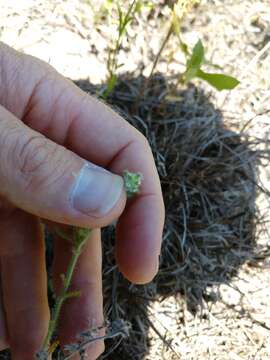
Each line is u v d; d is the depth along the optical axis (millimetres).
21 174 143
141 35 287
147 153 180
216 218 260
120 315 240
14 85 182
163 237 250
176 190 255
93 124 181
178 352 242
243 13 303
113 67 274
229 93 281
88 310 182
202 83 280
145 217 174
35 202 146
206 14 298
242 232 261
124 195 146
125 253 176
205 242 257
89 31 287
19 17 287
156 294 248
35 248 188
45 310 191
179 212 256
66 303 183
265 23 304
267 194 260
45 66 184
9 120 145
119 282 242
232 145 271
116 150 181
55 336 209
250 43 299
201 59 226
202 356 244
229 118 276
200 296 250
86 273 182
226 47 295
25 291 189
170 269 249
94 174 143
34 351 192
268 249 256
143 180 177
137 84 277
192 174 257
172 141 260
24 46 281
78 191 141
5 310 191
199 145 264
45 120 183
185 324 246
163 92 274
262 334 248
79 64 280
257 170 269
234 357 244
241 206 264
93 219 144
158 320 245
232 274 256
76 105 181
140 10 278
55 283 186
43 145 143
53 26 287
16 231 186
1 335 195
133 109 267
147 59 284
